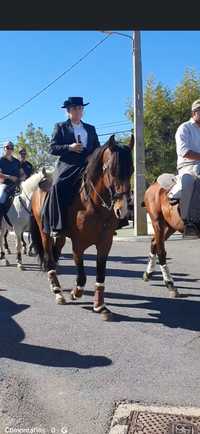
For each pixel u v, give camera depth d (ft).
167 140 103.14
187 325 21.04
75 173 22.68
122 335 19.84
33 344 18.95
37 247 26.16
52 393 14.99
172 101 103.65
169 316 22.33
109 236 21.88
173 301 24.86
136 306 24.02
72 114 23.38
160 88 104.06
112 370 16.51
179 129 23.50
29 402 14.49
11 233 63.67
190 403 14.16
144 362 17.12
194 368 16.60
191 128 23.40
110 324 21.24
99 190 20.97
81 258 23.47
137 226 55.77
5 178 36.29
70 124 23.49
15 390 15.24
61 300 24.34
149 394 14.75
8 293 26.86
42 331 20.39
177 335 19.81
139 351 18.12
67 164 22.97
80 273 23.86
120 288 27.73
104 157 20.57
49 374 16.29
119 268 34.30
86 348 18.47
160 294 26.30
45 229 23.99
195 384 15.38
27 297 25.91
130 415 13.56
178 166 23.73
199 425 12.99
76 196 22.17
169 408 13.88
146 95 104.17
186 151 23.08
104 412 13.82
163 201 25.05
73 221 22.27
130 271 33.06
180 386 15.24
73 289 25.52
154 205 25.90
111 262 37.09
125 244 49.34
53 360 17.42
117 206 19.36
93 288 27.76
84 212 21.65
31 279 30.81
